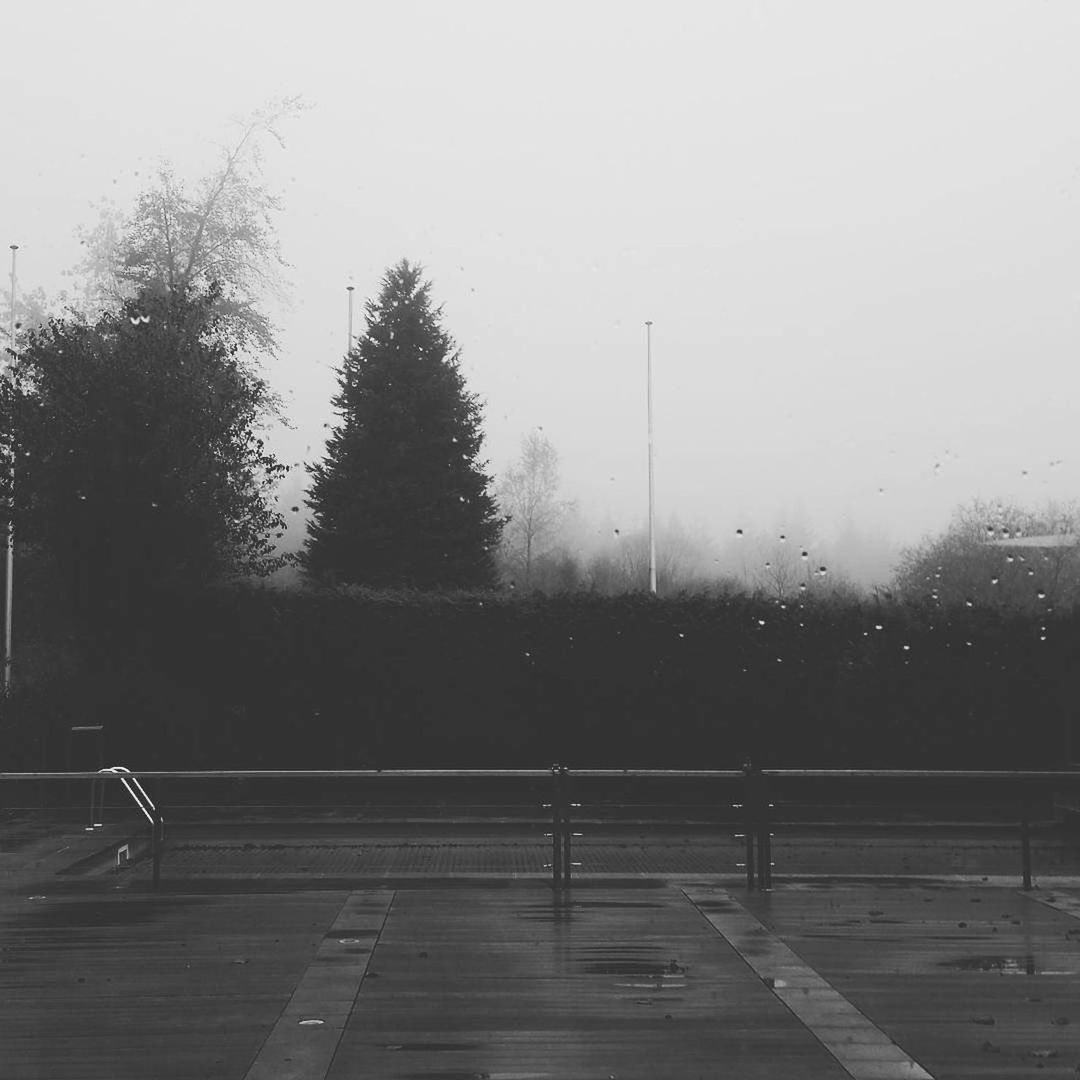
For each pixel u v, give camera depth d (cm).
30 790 1723
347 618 2209
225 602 2217
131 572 2211
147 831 1617
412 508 3600
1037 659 2144
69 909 1122
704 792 1966
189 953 945
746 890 1206
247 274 3528
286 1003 807
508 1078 659
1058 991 830
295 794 2000
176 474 2206
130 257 3497
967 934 1002
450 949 955
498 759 2191
